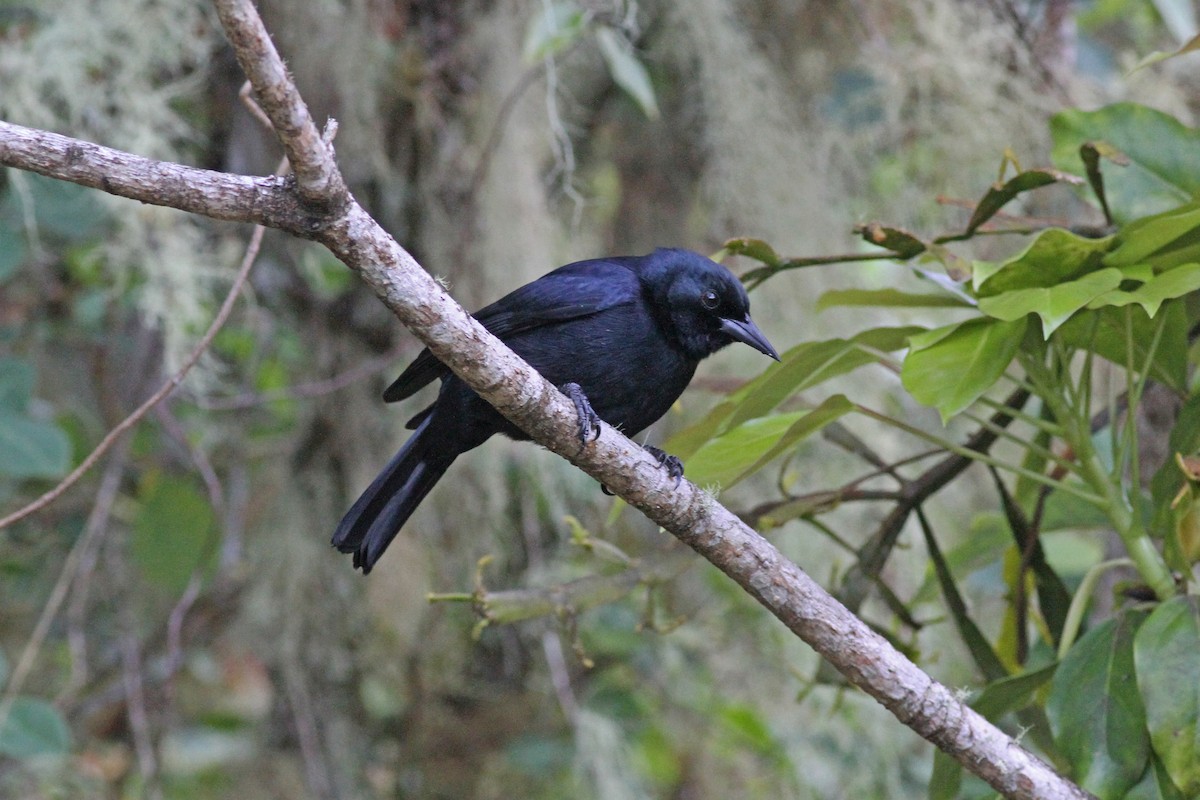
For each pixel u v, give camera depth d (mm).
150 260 9852
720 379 8094
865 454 7824
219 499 10984
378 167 10562
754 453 6301
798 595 5715
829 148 11781
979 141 11312
